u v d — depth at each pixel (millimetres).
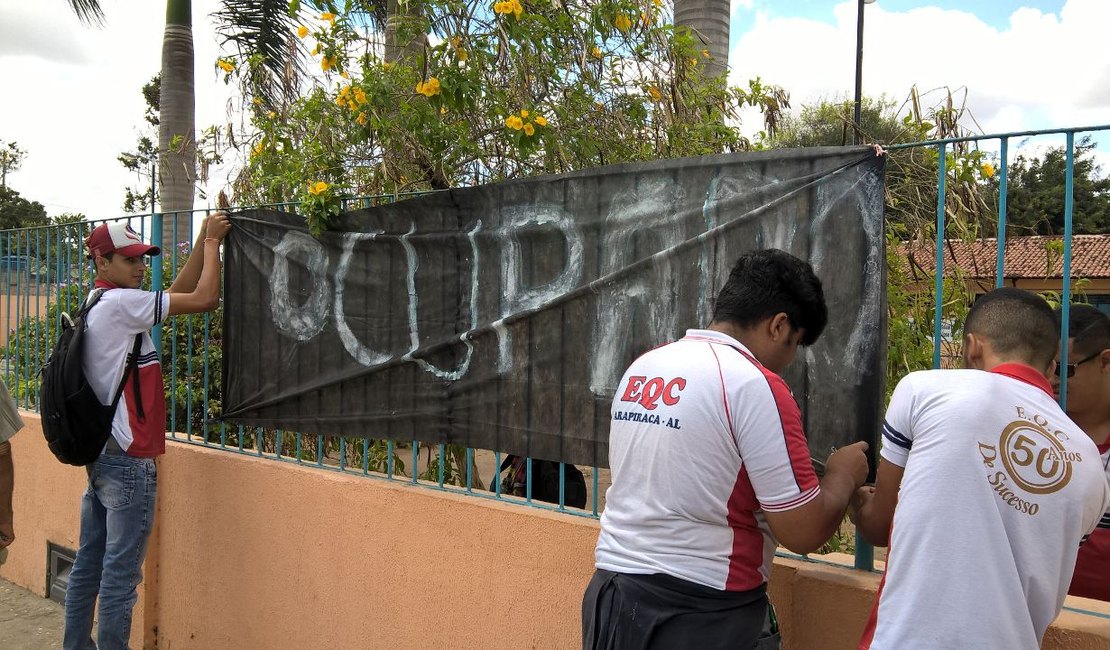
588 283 2461
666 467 1557
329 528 3045
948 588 1347
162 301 3062
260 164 4602
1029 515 1357
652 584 1546
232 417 3533
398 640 2824
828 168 2025
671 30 4008
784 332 1661
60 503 4301
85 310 3043
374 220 3021
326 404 3188
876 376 1925
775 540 1657
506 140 3955
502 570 2529
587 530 2316
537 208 2592
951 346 2756
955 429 1401
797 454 1524
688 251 2262
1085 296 2801
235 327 3525
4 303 4828
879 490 1557
